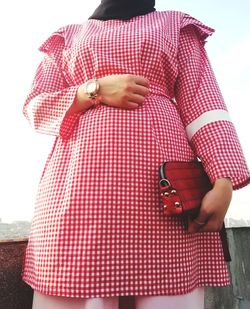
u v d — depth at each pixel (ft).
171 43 3.95
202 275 3.68
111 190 3.16
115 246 3.02
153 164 3.33
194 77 3.94
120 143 3.33
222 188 3.27
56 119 3.72
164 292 3.03
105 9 4.31
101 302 2.97
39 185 3.79
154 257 3.08
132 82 3.49
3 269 4.45
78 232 3.08
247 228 8.36
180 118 3.90
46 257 3.18
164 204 3.08
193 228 3.22
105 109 3.53
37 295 3.42
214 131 3.55
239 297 7.81
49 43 4.48
